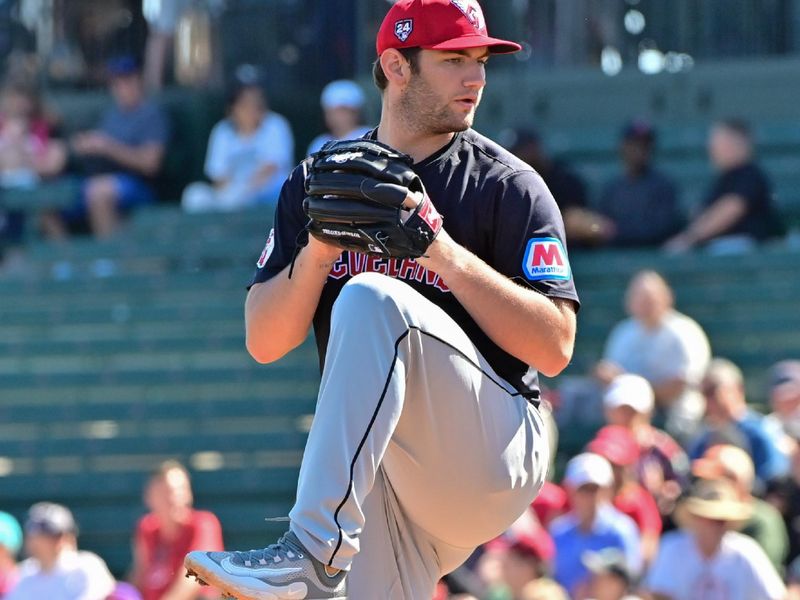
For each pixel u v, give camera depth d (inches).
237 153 1781.5
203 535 1138.0
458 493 460.4
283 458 1403.8
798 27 1855.3
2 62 2063.2
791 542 1067.3
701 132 1791.3
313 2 1950.1
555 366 468.4
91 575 1117.1
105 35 2053.4
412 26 466.9
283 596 427.8
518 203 468.8
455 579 1039.0
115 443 1430.9
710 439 1138.7
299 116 1956.2
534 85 1892.2
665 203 1569.9
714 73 1856.5
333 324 441.1
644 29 1882.4
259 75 1968.5
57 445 1440.7
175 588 1112.8
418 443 453.7
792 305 1480.1
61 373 1520.7
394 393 434.3
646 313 1310.3
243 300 1609.3
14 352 1567.4
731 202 1545.3
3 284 1651.1
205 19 1983.3
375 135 491.5
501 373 476.4
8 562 1162.0
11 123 1889.8
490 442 455.8
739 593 976.9
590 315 1492.4
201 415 1457.9
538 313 457.4
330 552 430.0
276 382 1488.7
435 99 468.4
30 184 1817.2
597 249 1550.2
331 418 433.4
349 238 440.8
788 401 1176.2
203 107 1926.7
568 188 1546.5
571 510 1090.7
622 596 978.7
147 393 1507.1
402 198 432.1
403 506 472.4
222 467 1384.1
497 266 472.7
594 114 1883.6
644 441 1139.3
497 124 1902.1
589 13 1879.9
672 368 1294.3
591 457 1048.2
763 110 1847.9
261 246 1665.8
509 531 1064.2
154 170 1830.7
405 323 438.0
